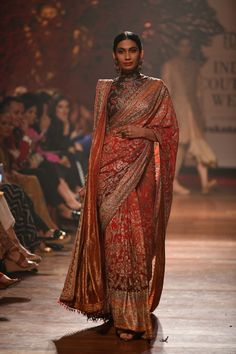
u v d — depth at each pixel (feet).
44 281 30.60
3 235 29.81
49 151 50.16
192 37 77.92
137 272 22.72
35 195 40.50
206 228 45.88
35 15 78.18
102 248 23.27
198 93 76.79
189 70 76.64
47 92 53.62
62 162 47.98
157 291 24.63
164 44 78.13
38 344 22.22
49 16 78.18
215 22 78.02
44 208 40.65
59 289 29.22
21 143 42.83
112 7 78.48
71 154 48.83
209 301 27.43
